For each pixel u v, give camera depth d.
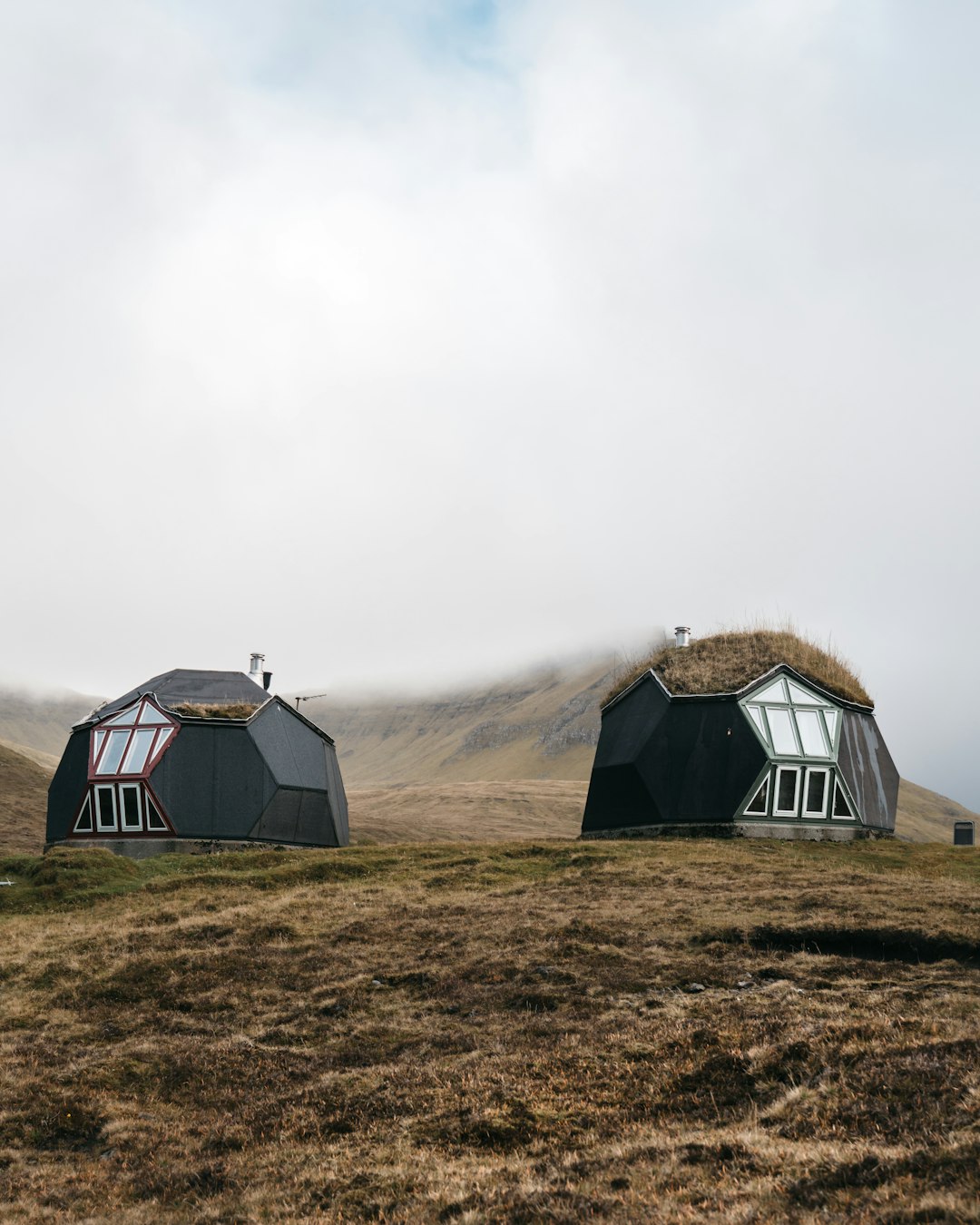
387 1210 16.20
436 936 34.66
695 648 63.22
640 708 61.22
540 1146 18.19
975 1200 13.10
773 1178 15.00
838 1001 23.91
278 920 38.06
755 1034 21.89
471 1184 16.62
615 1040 23.33
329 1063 24.70
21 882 46.91
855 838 56.50
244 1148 20.33
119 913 41.62
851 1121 16.70
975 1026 20.42
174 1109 22.97
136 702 61.59
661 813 56.81
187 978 32.03
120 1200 18.55
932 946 28.52
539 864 46.72
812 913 32.38
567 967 29.72
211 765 60.12
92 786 59.16
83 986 32.00
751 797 55.38
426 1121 20.11
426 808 177.12
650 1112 19.11
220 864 51.22
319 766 65.56
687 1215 14.09
